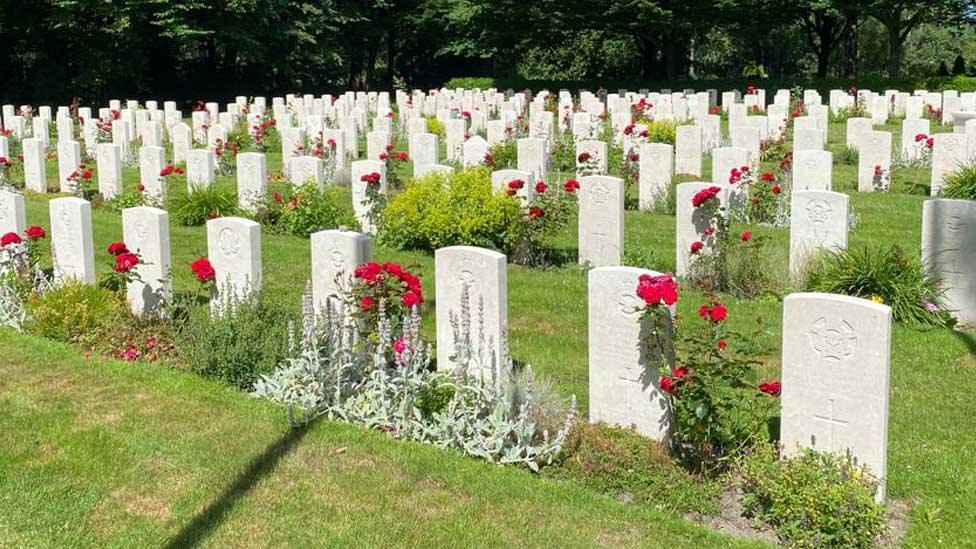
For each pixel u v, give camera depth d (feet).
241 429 27.58
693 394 24.30
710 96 137.59
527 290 42.78
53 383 31.24
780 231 53.36
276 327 31.71
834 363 22.80
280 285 43.62
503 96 137.18
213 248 36.78
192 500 23.77
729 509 23.44
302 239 53.88
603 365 26.71
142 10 156.35
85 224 39.45
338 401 28.50
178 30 155.22
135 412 28.86
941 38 266.98
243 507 23.41
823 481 22.18
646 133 80.02
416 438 27.07
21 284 38.81
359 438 26.89
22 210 42.32
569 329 37.86
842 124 115.44
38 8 158.81
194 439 26.99
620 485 24.48
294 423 27.63
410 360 28.04
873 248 48.75
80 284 38.37
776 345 35.24
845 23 171.53
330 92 200.23
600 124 95.81
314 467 25.32
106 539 22.13
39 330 36.09
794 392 23.52
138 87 173.68
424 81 221.05
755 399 25.62
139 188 61.36
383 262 47.55
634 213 60.34
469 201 48.52
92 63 162.40
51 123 114.83
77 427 27.81
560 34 179.01
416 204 50.06
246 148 94.63
